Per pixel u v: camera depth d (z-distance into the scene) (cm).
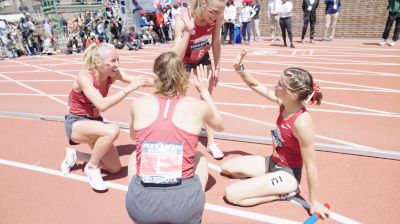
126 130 495
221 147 419
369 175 336
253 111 548
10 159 414
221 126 273
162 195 217
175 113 227
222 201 307
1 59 1517
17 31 1623
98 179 332
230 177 347
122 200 317
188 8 335
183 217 218
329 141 418
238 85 725
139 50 1505
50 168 386
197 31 337
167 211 216
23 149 443
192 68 376
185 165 228
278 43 1400
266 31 1716
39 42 1653
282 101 278
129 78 361
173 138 223
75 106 348
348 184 322
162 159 220
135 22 1758
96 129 321
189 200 219
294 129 267
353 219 273
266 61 988
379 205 289
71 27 1988
